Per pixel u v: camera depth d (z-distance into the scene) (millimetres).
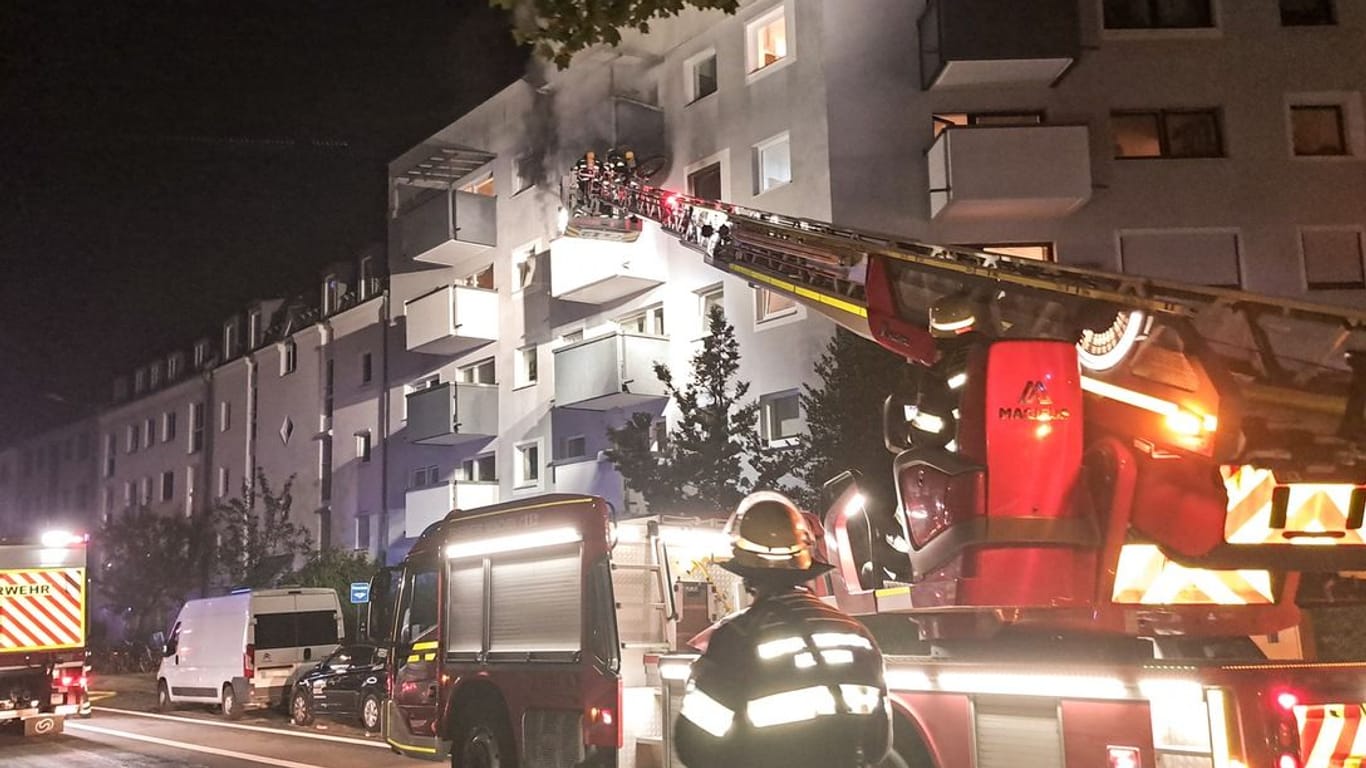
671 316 22719
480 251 28375
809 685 3369
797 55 20562
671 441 18562
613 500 22953
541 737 8102
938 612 5840
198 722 19047
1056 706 4969
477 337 27500
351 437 33250
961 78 19203
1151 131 19734
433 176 30516
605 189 19484
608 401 23219
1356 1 19984
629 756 7602
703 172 22656
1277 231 19453
